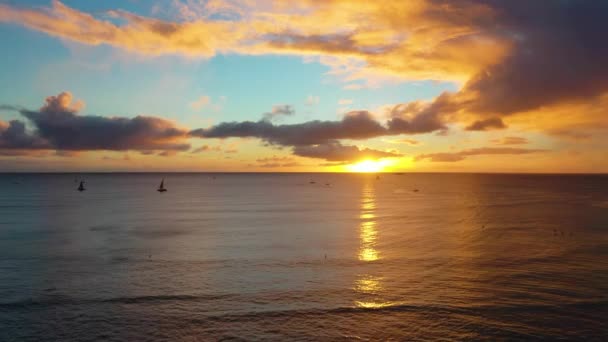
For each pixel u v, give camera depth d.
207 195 178.25
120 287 41.62
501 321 33.28
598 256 54.41
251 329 32.19
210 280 44.00
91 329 32.16
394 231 75.69
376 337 30.88
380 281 43.56
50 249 58.94
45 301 37.66
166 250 58.47
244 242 64.62
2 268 48.41
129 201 142.25
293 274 46.28
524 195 179.25
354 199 157.25
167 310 35.75
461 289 40.78
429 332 31.59
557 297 38.31
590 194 184.62
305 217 97.19
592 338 30.44
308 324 33.03
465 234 72.31
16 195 170.38
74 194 178.62
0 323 33.06
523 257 53.97
